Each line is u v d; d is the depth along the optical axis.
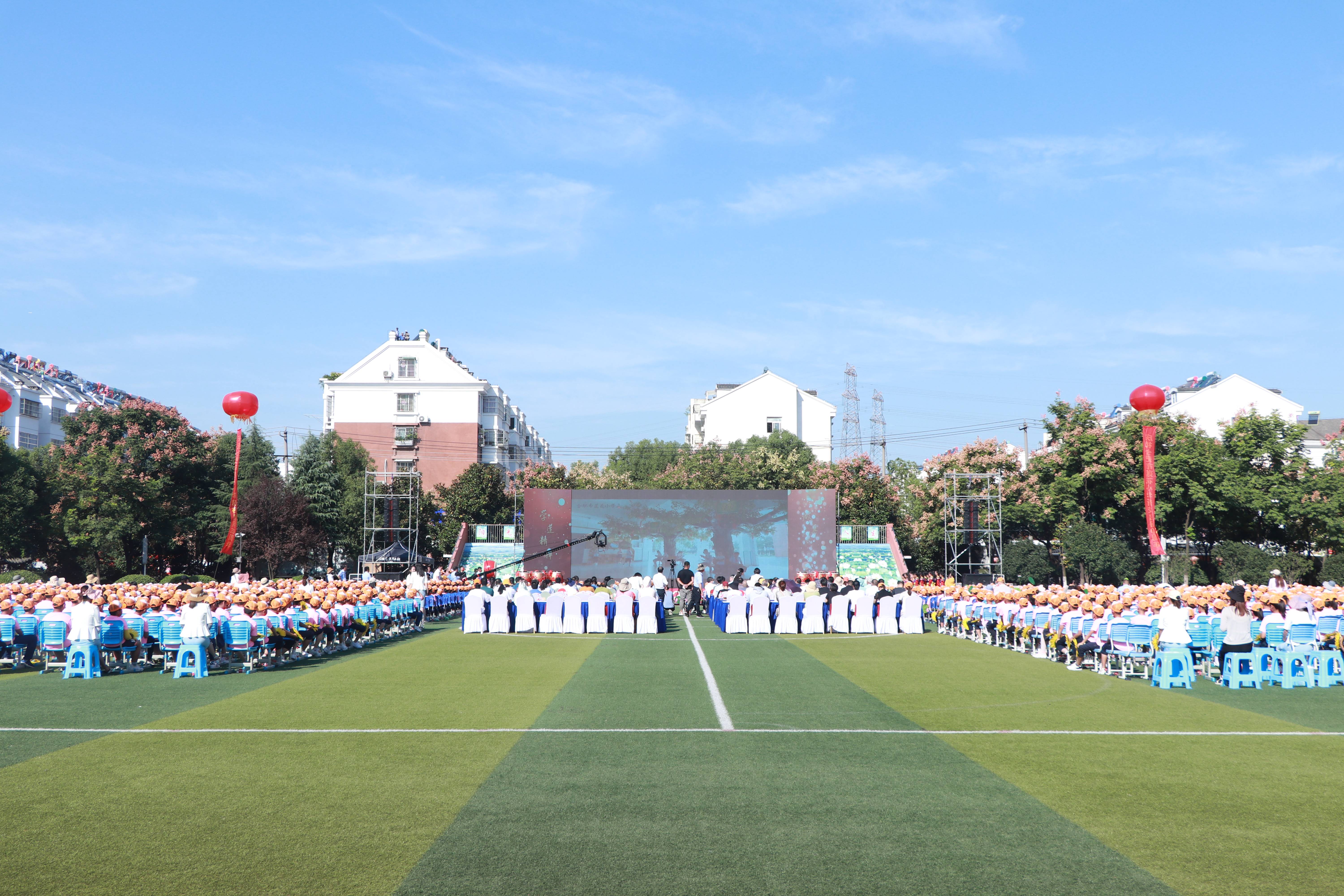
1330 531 42.06
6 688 15.76
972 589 29.08
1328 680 16.44
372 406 72.12
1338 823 8.01
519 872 6.75
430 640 26.00
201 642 17.34
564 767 9.97
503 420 77.06
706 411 85.31
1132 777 9.62
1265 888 6.50
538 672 18.20
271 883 6.54
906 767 10.03
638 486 66.62
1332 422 71.00
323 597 22.28
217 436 54.75
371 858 7.05
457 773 9.66
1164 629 16.44
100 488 44.75
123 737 11.59
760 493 47.09
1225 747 11.18
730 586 36.50
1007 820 8.07
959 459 52.41
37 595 19.89
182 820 8.05
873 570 49.75
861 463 60.00
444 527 57.78
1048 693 15.59
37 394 64.94
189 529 50.19
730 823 7.92
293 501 51.72
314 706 13.98
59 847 7.32
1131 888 6.48
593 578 35.84
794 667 19.25
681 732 11.89
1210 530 47.12
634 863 6.93
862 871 6.77
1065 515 47.62
